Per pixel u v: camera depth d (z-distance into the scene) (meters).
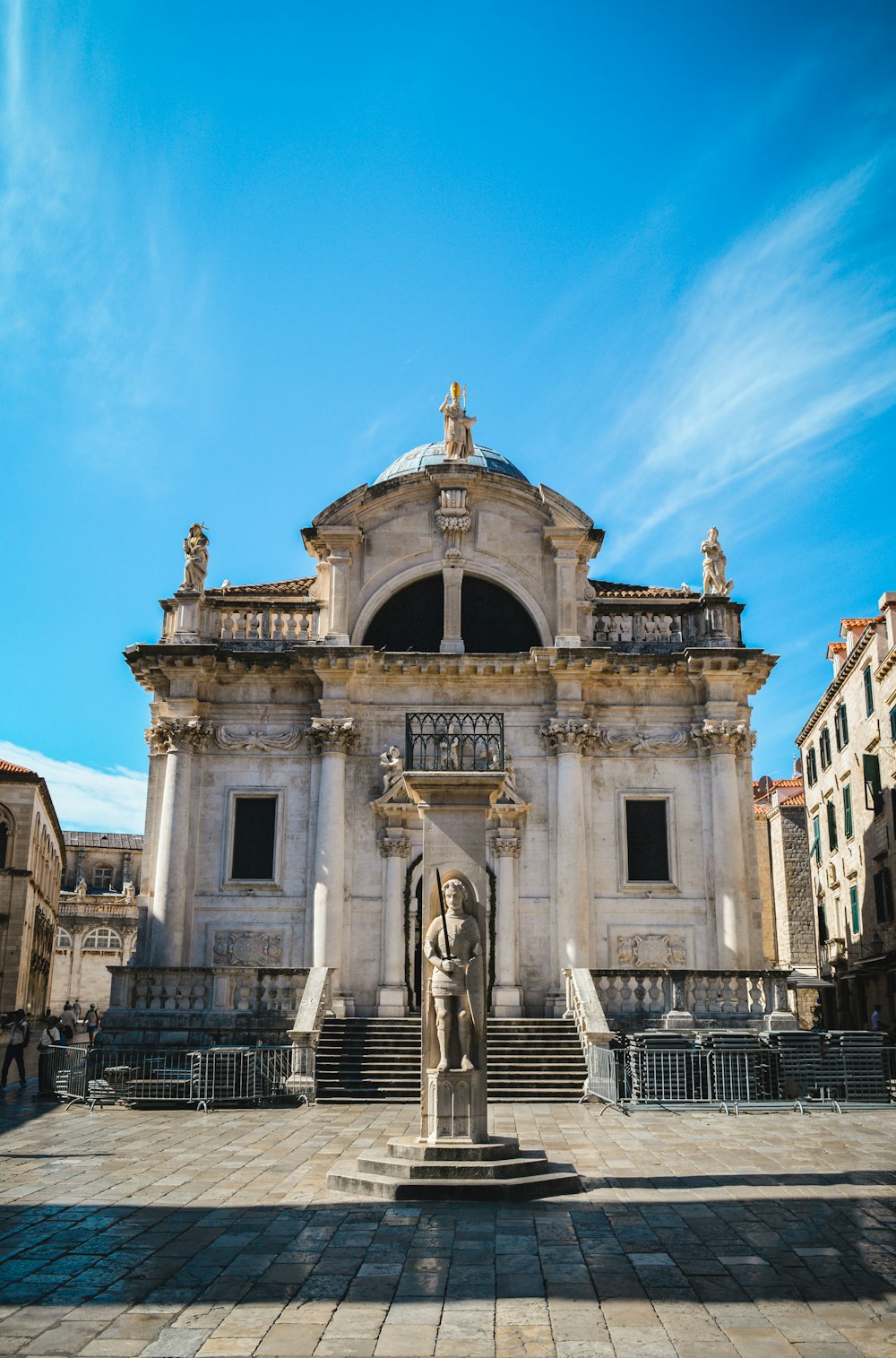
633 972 28.33
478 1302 9.53
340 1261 10.74
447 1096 14.59
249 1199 13.44
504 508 34.19
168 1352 8.37
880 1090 24.17
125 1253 11.03
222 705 32.81
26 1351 8.38
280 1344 8.54
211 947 31.14
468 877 15.00
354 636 33.28
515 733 32.53
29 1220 12.41
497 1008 30.31
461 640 33.22
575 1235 11.70
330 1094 24.50
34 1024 58.28
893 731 38.00
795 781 58.97
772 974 27.80
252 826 32.09
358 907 31.30
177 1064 24.89
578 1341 8.60
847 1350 8.39
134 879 93.31
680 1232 11.88
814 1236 11.72
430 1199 13.33
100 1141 18.27
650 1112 22.33
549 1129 19.73
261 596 36.22
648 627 34.16
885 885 39.91
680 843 31.94
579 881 30.95
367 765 32.25
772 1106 22.53
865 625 45.47
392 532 34.06
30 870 55.06
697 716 32.75
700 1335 8.73
